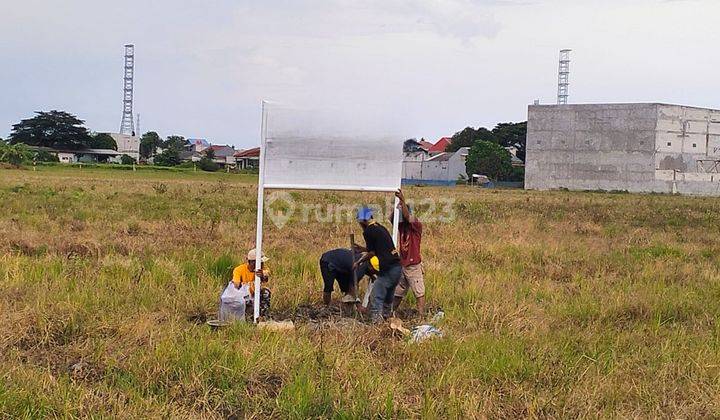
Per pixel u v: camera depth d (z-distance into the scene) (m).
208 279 9.84
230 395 5.76
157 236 14.98
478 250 14.23
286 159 8.44
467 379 6.26
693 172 77.69
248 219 19.30
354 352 6.86
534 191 69.88
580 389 6.14
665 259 14.40
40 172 65.06
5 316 7.36
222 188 37.56
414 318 8.95
